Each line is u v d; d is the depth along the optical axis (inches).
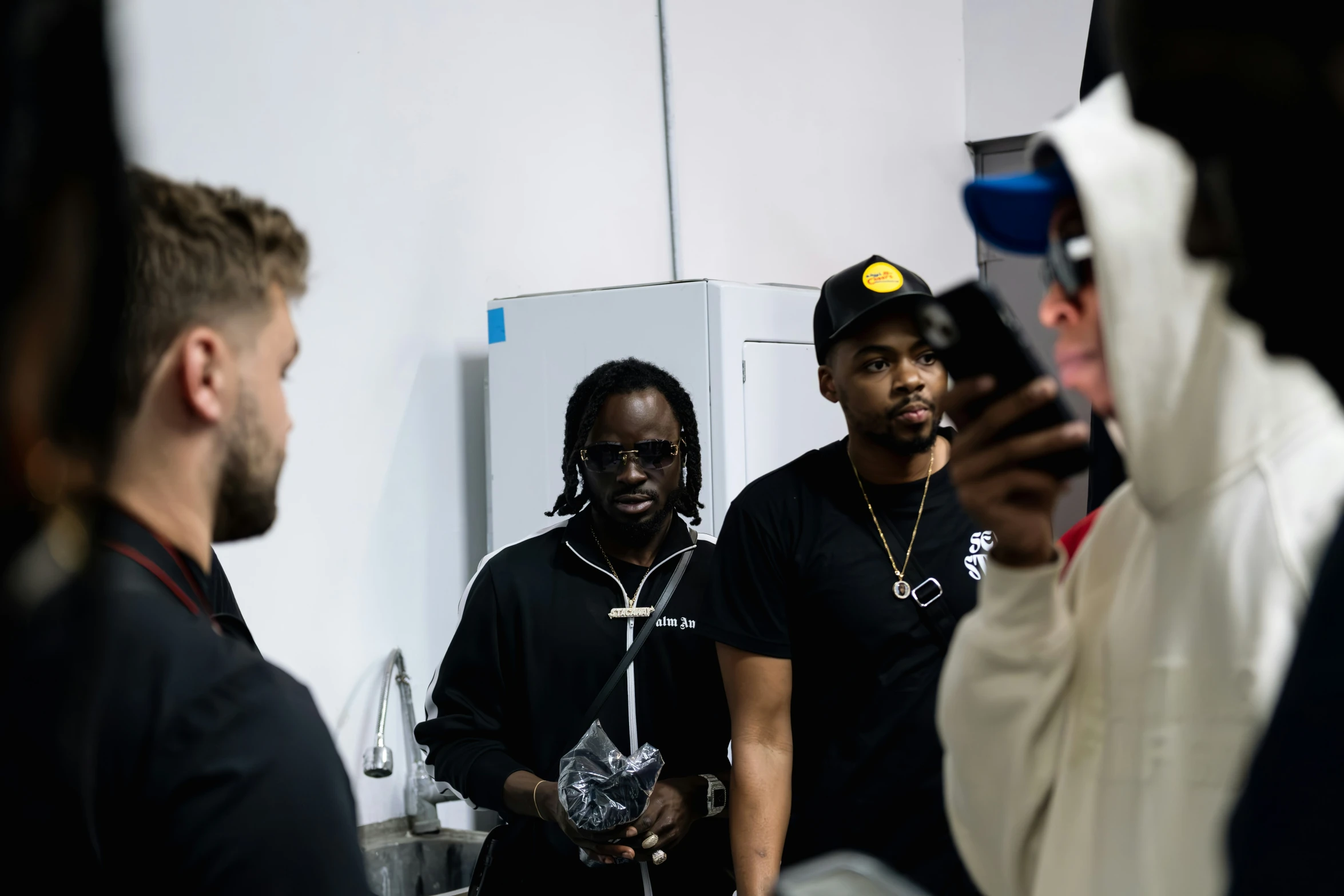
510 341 121.9
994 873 31.6
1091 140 24.0
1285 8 15.3
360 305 117.7
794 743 72.6
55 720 21.6
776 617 71.8
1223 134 16.3
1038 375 26.7
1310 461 23.7
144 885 27.8
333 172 116.2
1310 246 15.8
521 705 83.7
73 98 10.4
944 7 198.1
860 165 179.9
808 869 18.3
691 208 153.0
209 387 32.0
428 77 125.0
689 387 115.1
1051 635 28.4
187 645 29.5
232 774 28.4
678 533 86.9
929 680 69.3
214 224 32.3
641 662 81.4
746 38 162.6
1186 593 25.2
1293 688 16.8
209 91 106.7
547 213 135.7
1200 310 23.5
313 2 115.1
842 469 75.1
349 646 114.7
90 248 10.9
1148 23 17.6
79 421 11.4
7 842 25.4
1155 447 24.4
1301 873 15.8
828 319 73.9
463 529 125.6
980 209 29.2
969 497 28.3
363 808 114.0
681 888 78.1
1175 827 24.8
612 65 144.3
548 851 79.1
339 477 115.0
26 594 12.0
